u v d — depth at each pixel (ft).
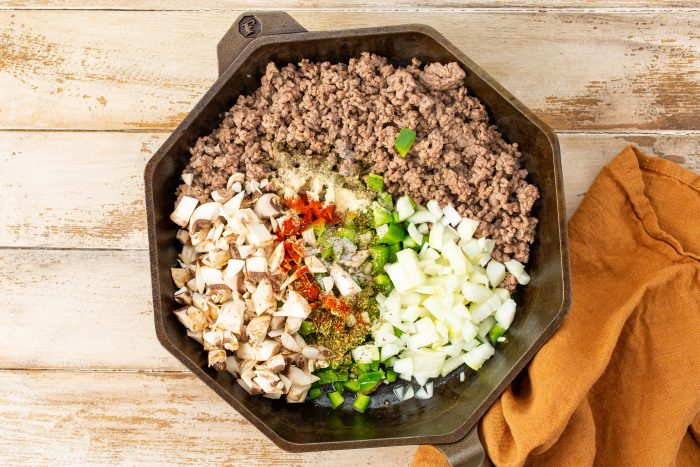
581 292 2.70
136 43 2.83
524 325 2.63
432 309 2.64
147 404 2.87
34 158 2.84
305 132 2.57
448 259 2.62
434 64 2.55
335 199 2.63
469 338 2.61
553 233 2.52
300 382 2.61
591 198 2.74
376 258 2.65
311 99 2.58
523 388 2.62
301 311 2.55
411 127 2.56
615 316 2.60
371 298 2.67
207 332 2.58
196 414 2.87
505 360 2.63
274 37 2.49
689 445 2.76
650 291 2.64
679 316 2.65
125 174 2.84
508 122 2.58
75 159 2.84
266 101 2.60
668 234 2.67
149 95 2.83
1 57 2.84
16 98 2.84
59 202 2.85
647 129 2.81
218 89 2.49
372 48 2.56
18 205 2.85
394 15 2.80
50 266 2.86
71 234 2.85
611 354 2.66
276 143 2.61
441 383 2.74
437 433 2.54
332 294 2.61
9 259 2.86
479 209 2.62
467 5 2.80
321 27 2.81
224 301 2.59
